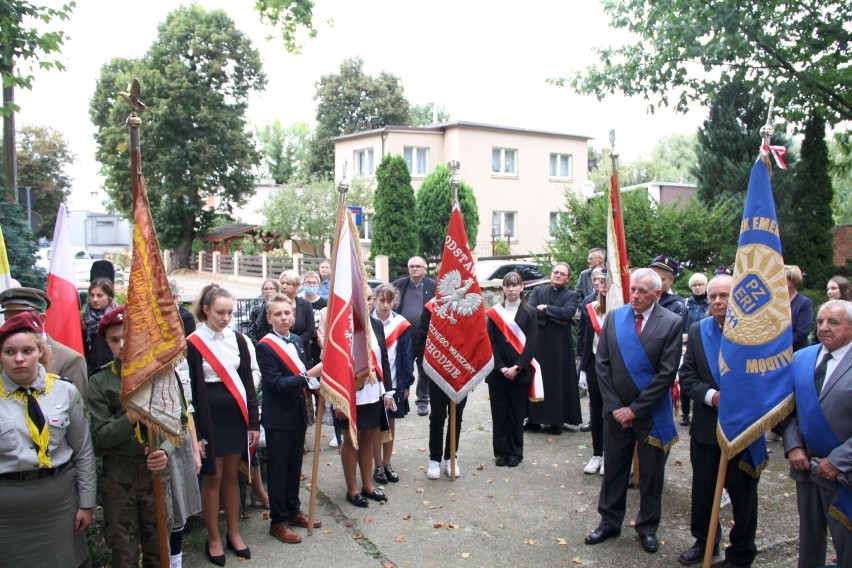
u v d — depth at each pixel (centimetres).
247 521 546
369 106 4678
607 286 633
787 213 1433
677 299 690
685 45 1171
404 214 2234
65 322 462
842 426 378
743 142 1432
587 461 681
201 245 3616
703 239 1151
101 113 3478
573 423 771
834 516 375
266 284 705
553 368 760
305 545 500
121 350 383
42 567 348
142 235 384
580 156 3272
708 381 455
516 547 498
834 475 369
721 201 1332
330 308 523
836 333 382
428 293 843
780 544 495
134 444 388
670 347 479
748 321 418
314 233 2859
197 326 469
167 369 377
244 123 3581
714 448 457
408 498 590
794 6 1188
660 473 492
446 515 554
